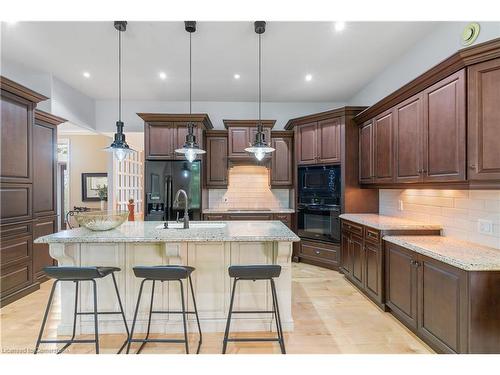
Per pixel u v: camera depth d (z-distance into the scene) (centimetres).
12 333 245
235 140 478
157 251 248
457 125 214
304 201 459
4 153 299
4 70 366
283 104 532
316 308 295
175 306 249
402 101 291
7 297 302
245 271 205
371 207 409
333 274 404
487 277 180
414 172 271
